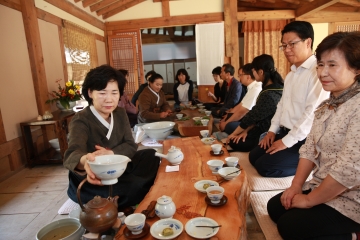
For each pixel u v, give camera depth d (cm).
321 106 153
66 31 496
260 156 249
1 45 331
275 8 788
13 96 347
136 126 345
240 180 157
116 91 171
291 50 219
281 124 242
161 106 416
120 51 712
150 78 394
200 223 114
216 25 679
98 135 179
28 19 379
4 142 323
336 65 127
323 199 131
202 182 152
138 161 211
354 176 119
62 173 323
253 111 279
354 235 133
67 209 224
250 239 171
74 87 417
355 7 712
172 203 121
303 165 162
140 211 129
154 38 1040
